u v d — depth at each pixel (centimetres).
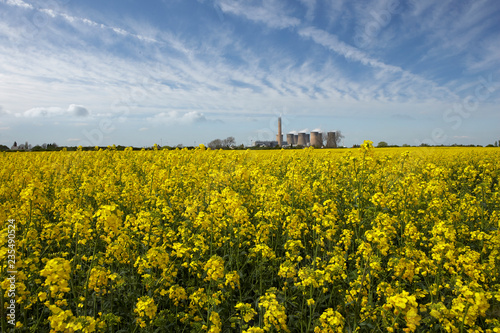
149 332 394
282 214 703
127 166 1367
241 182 963
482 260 543
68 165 1548
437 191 795
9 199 880
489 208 895
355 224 656
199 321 417
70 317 308
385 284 434
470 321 344
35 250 557
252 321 446
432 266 459
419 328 410
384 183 957
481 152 2759
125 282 468
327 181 917
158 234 570
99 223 444
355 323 401
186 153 1525
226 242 591
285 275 439
